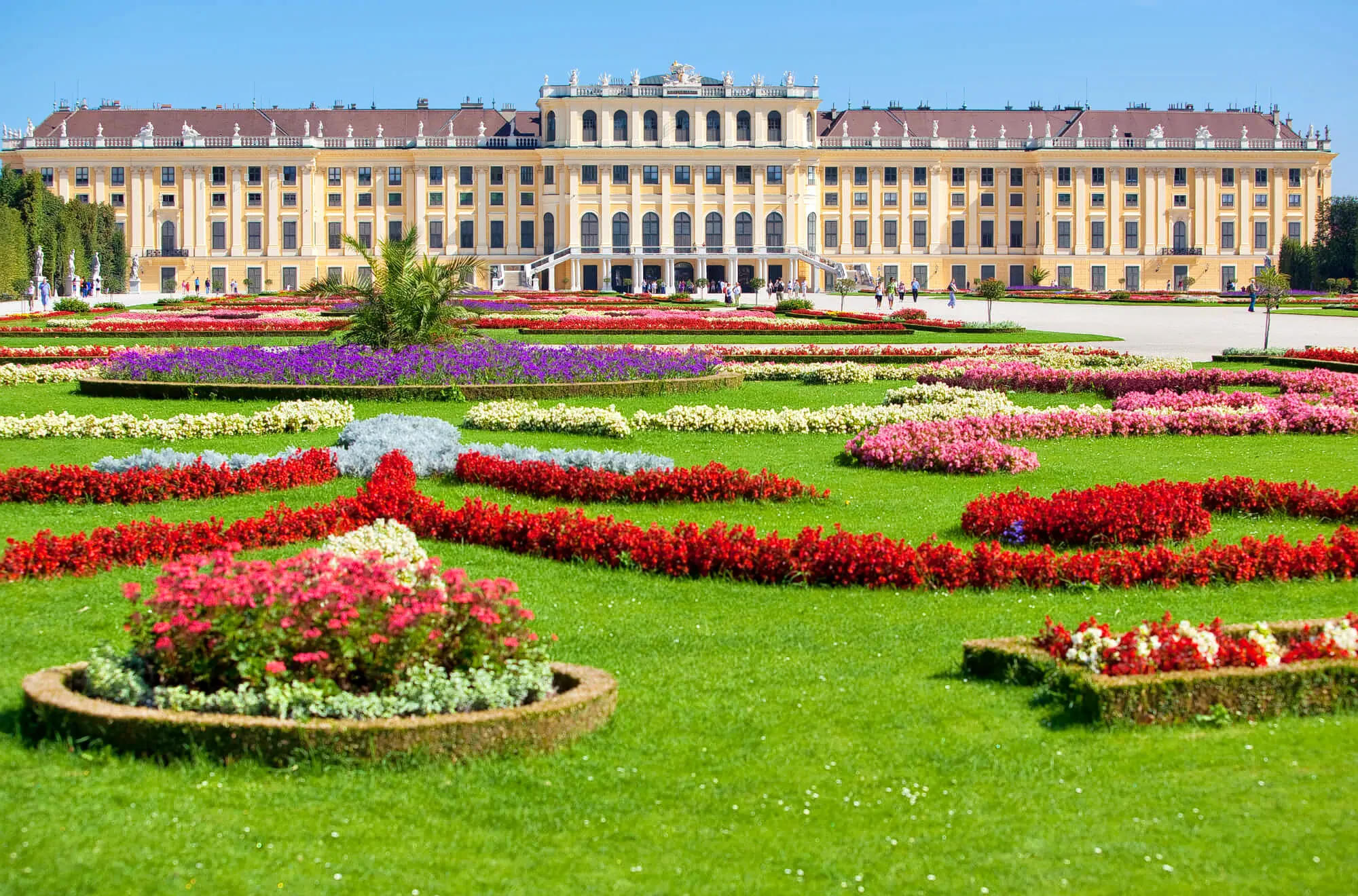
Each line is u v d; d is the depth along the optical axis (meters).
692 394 33.47
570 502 20.69
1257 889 8.30
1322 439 27.77
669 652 13.29
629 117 117.56
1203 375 35.31
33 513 19.44
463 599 10.82
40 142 117.00
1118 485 21.73
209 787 9.55
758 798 9.66
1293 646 12.04
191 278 118.44
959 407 29.52
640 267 117.94
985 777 9.98
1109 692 10.69
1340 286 107.56
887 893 8.36
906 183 122.31
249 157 117.75
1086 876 8.51
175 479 20.44
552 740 10.36
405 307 35.41
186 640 10.45
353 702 10.16
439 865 8.65
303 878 8.43
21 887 8.11
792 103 118.19
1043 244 122.31
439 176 119.56
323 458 21.92
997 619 14.49
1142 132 124.88
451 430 25.03
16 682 11.90
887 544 16.11
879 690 12.00
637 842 9.00
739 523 19.42
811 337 54.97
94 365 36.62
